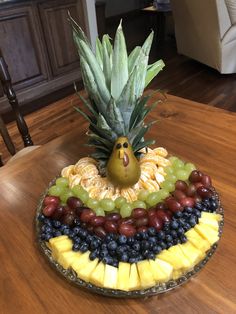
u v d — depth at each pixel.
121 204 0.51
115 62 0.46
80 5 2.19
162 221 0.45
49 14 2.02
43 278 0.43
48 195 0.55
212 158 0.64
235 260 0.44
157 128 0.75
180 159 0.62
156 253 0.41
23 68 2.02
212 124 0.75
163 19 2.79
